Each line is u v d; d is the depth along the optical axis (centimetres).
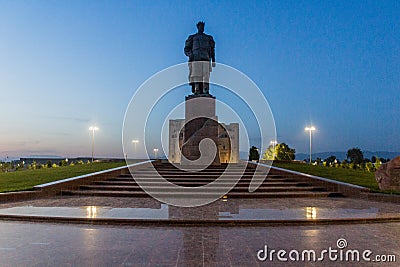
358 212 993
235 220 857
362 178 1956
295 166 2789
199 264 545
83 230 789
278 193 1398
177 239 705
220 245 660
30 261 557
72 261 557
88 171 2284
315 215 933
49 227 823
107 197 1347
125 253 603
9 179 1842
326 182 1520
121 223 859
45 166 3412
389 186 1430
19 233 757
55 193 1399
